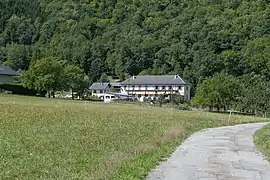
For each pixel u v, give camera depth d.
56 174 11.88
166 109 84.75
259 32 131.00
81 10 196.50
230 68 127.00
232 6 151.62
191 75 145.12
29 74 103.69
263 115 92.94
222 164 16.19
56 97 107.44
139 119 41.59
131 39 168.00
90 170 12.70
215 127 44.56
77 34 177.75
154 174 13.22
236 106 98.69
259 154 20.03
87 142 19.78
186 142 25.28
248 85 105.19
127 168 13.38
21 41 183.25
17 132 22.66
